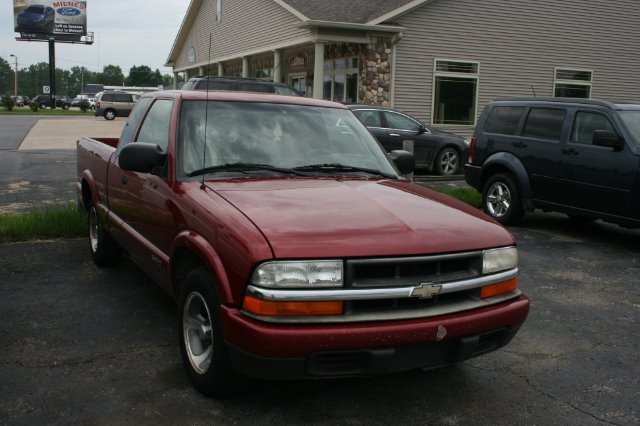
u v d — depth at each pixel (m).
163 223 4.09
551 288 6.10
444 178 14.39
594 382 3.99
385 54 18.06
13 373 3.79
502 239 3.51
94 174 6.15
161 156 4.14
